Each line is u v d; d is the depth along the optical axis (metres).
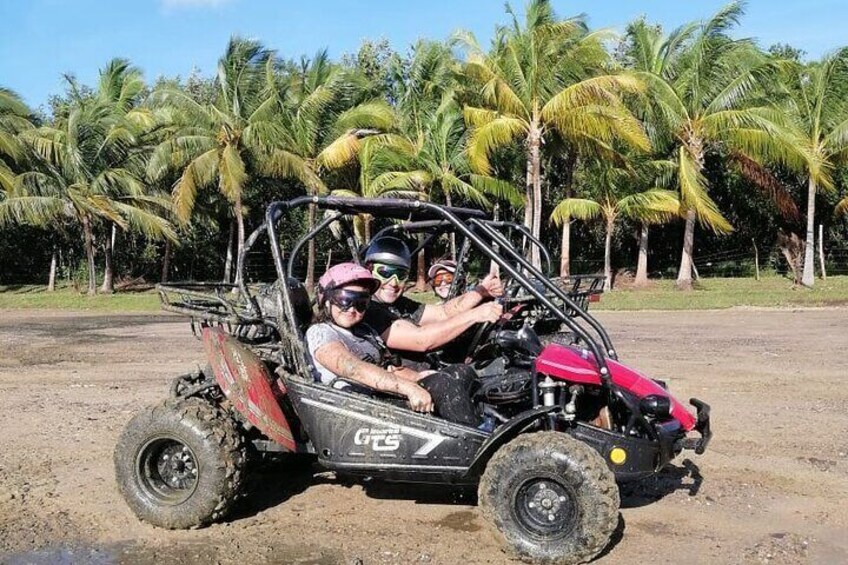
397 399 5.38
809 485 6.12
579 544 4.58
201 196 36.25
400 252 6.16
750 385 9.98
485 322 5.54
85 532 5.26
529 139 27.61
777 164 32.66
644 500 5.81
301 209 34.88
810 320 18.31
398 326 5.68
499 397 5.20
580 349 5.37
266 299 5.80
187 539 5.14
